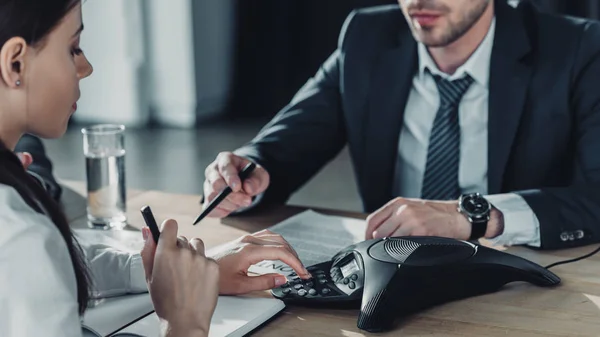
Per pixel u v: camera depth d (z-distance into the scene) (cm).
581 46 166
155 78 558
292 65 596
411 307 103
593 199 138
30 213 75
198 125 557
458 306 107
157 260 87
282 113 184
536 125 166
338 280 110
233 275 110
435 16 158
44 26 79
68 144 497
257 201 154
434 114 176
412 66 177
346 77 182
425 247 110
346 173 454
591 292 111
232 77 602
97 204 143
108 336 98
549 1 469
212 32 574
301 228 141
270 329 101
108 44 546
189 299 86
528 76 166
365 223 144
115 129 144
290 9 587
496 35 168
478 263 109
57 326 72
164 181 412
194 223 138
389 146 179
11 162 80
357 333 99
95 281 112
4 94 80
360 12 188
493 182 167
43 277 72
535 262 125
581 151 161
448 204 134
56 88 83
